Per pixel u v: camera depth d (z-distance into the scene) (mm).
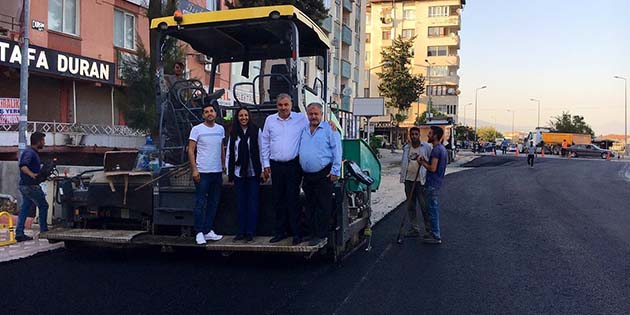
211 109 6777
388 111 70688
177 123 7508
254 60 8500
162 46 7508
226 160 6875
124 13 20406
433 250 8227
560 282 6434
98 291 5840
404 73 48719
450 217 11523
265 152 6625
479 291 6039
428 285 6262
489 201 14359
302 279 6434
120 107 14883
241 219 6738
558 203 14094
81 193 7652
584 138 66812
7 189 11398
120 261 7254
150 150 8180
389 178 22062
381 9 73875
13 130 15414
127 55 17578
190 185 6938
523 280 6516
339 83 40125
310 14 18703
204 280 6324
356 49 46844
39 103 17953
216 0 23188
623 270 7020
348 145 8625
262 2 17891
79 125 18375
